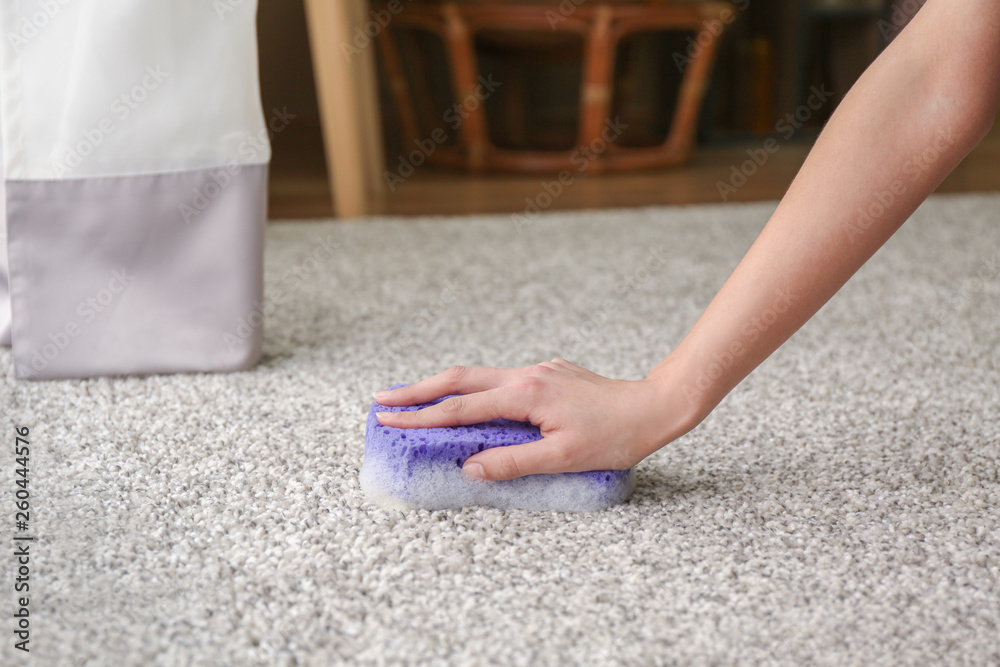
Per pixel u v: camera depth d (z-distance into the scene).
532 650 0.79
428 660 0.79
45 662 0.78
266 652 0.79
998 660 0.79
